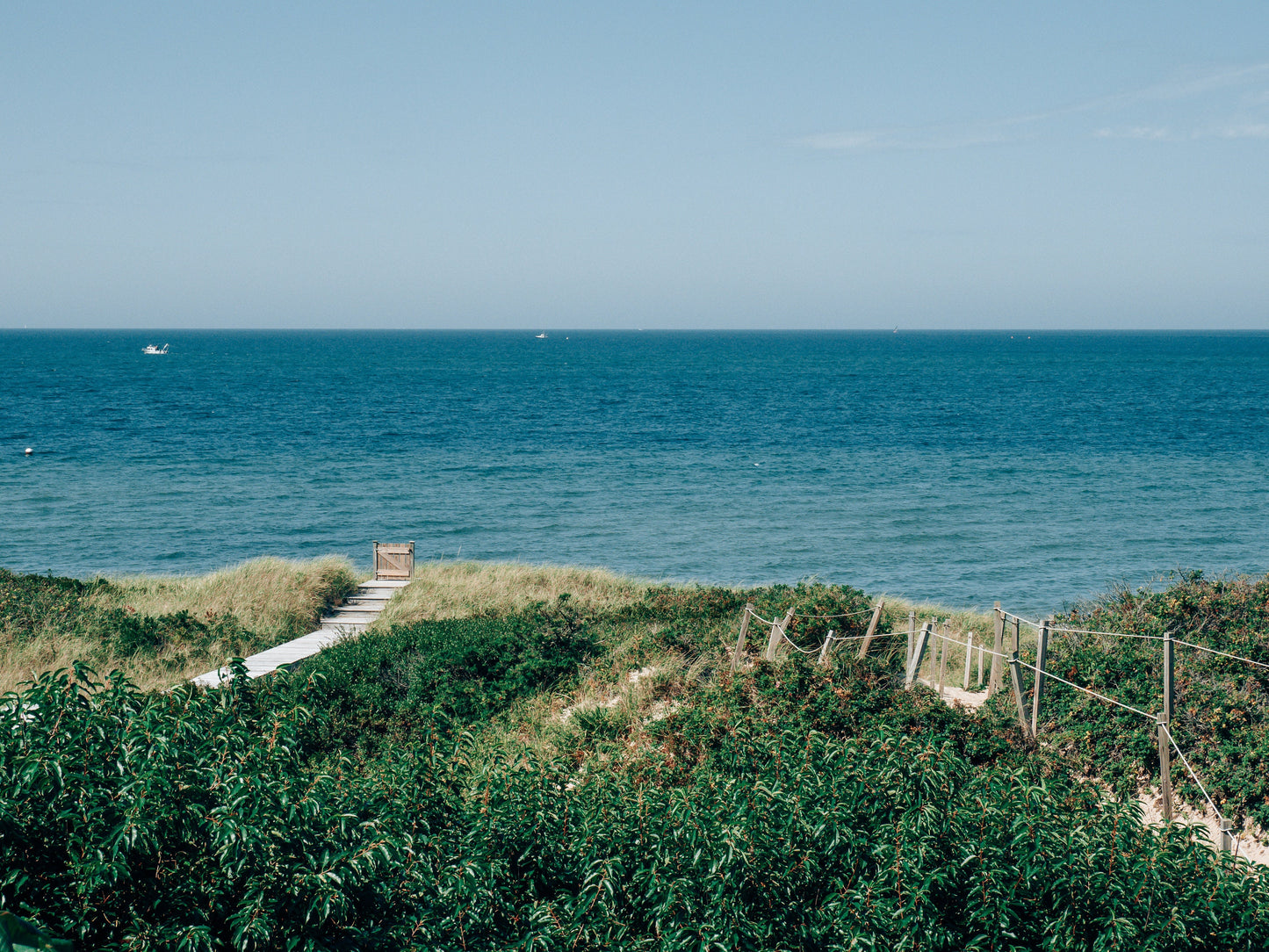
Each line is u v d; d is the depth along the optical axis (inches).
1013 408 3666.3
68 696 219.1
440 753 277.9
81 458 2267.5
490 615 789.2
